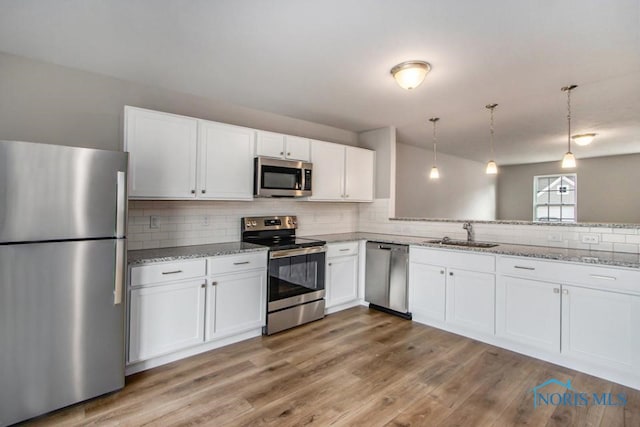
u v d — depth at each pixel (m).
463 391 2.16
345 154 4.11
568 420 1.87
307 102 3.40
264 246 3.08
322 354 2.68
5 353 1.73
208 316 2.65
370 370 2.42
